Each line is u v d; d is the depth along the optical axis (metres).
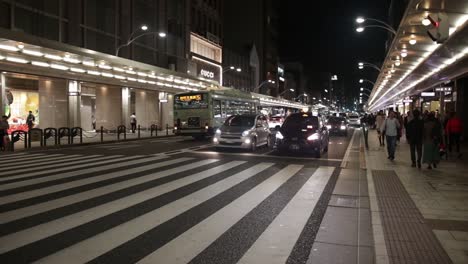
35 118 29.39
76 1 33.28
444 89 26.75
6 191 9.50
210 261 5.16
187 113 27.95
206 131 27.56
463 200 8.45
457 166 14.01
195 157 17.12
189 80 41.09
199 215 7.47
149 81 38.44
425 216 7.12
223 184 10.73
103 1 37.03
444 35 12.41
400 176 11.80
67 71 29.19
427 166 14.10
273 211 7.86
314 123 18.02
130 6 41.59
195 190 9.86
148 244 5.80
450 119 17.88
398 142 24.84
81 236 6.14
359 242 5.95
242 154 18.47
